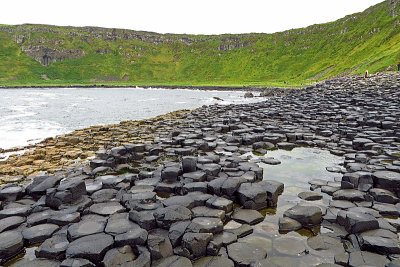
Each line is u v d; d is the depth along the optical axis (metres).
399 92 25.09
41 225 6.14
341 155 11.40
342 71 92.94
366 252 4.94
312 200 7.22
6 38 163.50
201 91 78.12
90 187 8.06
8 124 22.59
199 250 5.07
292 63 148.00
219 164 9.83
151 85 105.06
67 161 11.91
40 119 25.33
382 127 14.66
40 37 168.75
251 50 176.75
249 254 5.02
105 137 16.34
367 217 5.68
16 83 109.56
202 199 6.93
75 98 50.84
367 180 7.48
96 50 177.62
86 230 5.67
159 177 8.94
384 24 118.00
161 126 19.22
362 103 21.80
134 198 7.03
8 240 5.46
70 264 4.71
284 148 12.72
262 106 26.84
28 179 9.66
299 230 5.90
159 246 5.01
